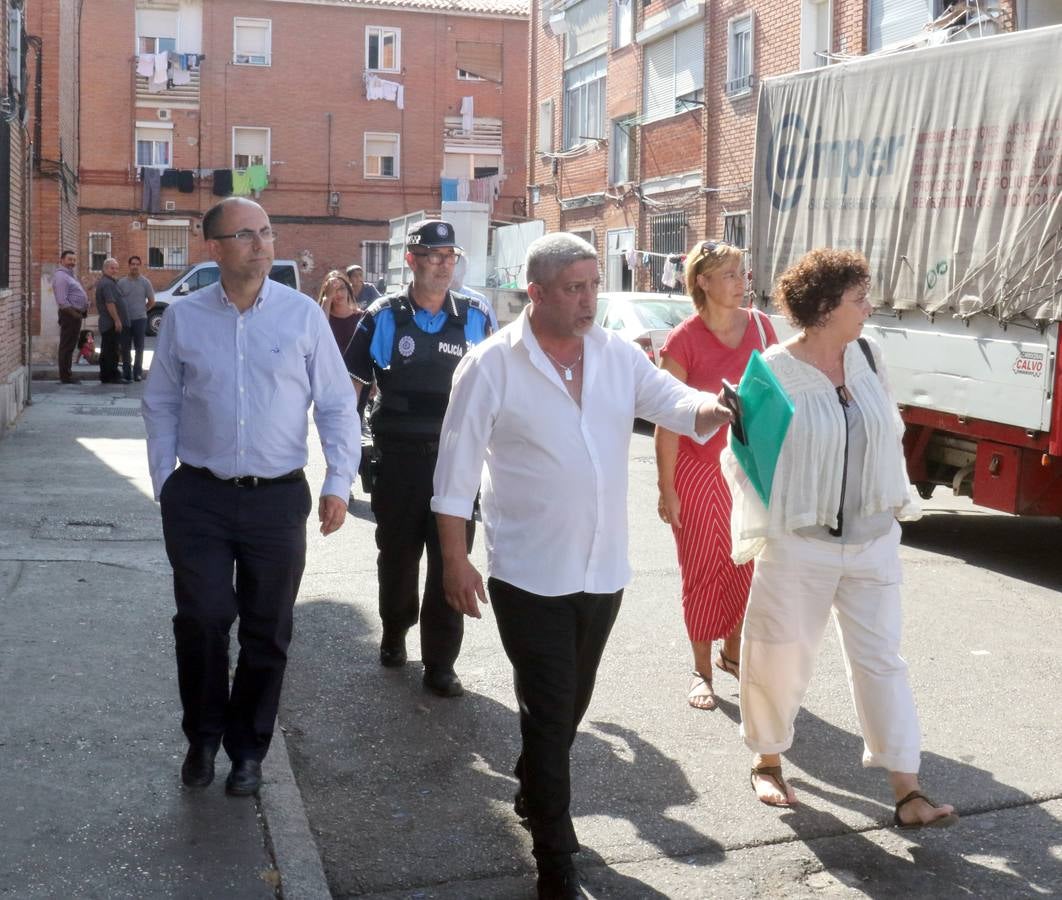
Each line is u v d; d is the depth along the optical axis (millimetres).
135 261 21141
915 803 4293
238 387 4348
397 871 4051
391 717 5461
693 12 24750
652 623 7031
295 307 4445
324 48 44344
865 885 3992
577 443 3838
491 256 30234
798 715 5566
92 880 3771
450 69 45500
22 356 16781
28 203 17125
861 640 4348
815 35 21234
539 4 33469
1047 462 7980
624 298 16328
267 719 4484
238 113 43875
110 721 5039
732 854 4211
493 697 5730
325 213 44906
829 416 4207
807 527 4270
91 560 7746
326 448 4531
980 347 8422
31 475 11172
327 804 4566
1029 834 4367
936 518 10594
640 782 4801
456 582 3918
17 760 4621
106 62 42656
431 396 5688
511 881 3998
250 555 4418
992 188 8234
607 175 29469
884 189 9375
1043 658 6465
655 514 10359
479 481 4027
